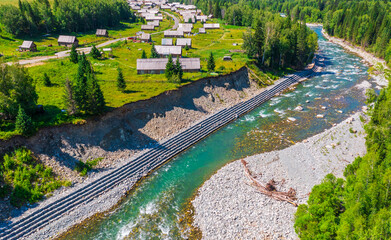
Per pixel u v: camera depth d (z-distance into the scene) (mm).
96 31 152250
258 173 51906
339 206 36938
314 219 34438
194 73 89562
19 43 119250
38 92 69250
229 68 95750
